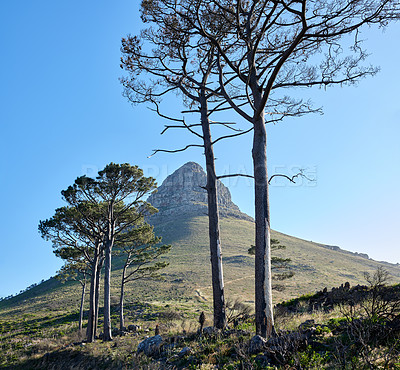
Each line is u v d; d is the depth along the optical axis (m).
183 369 7.72
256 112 9.82
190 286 70.81
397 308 6.14
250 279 78.00
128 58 12.04
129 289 67.94
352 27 8.78
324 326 7.00
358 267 112.62
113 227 23.36
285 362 5.63
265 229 9.02
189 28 10.71
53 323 40.66
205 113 13.08
